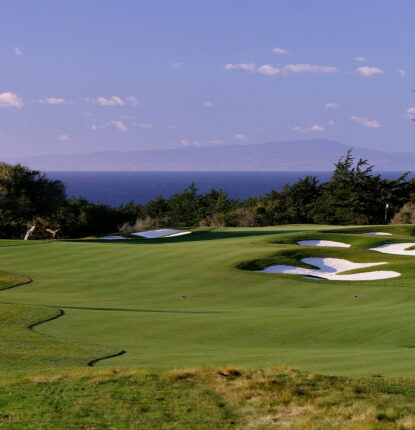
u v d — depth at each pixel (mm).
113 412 10523
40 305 24859
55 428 9812
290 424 9883
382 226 55750
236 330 19453
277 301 27156
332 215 100562
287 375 12398
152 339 18391
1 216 69500
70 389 11836
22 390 11859
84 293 28969
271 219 95312
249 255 37938
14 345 16859
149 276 33406
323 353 15594
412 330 18312
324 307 24969
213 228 64062
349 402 10719
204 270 34312
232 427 9844
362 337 17875
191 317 22109
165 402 11047
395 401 10711
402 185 95938
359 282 30656
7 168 69750
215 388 11805
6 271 35531
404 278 31266
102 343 17656
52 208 74375
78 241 51500
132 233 64062
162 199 120250
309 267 36000
